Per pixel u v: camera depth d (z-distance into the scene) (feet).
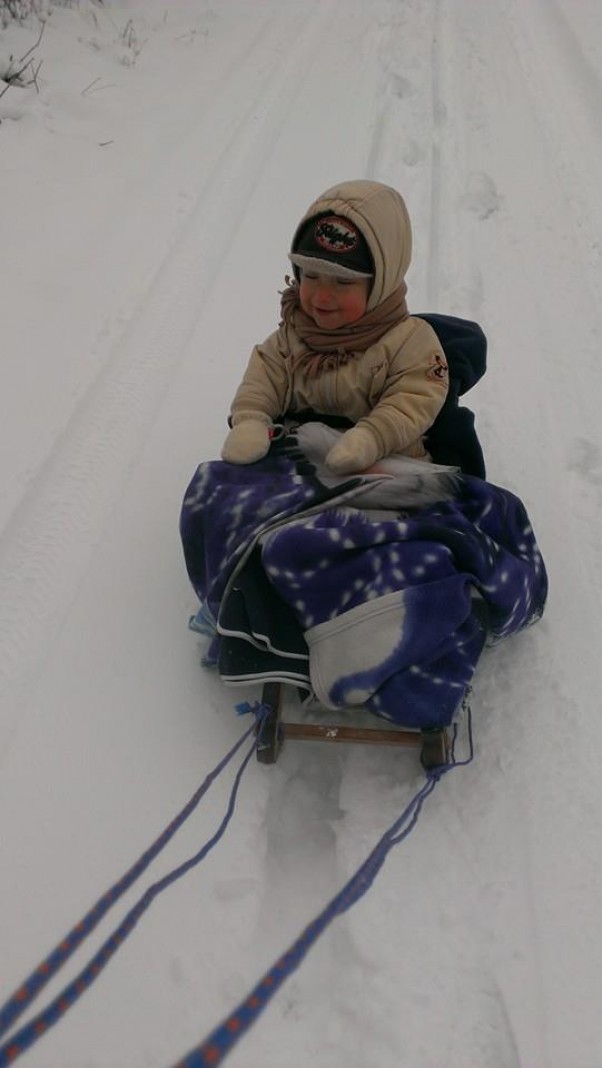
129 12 22.70
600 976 5.72
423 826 6.63
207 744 7.29
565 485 9.73
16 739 7.23
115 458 10.03
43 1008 5.60
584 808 6.64
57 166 15.11
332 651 6.52
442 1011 5.62
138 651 8.02
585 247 14.01
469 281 13.24
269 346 8.19
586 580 8.61
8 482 9.44
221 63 20.56
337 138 17.28
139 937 6.01
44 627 8.18
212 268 13.26
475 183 15.61
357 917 6.05
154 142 16.51
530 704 7.41
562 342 11.97
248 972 5.89
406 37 22.03
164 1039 5.54
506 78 19.86
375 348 7.66
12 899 6.21
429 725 6.47
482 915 6.07
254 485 7.30
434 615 6.47
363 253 7.20
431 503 7.25
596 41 21.65
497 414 10.71
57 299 12.16
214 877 6.35
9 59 17.17
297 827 6.85
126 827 6.66
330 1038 5.57
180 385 11.12
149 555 8.96
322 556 6.61
